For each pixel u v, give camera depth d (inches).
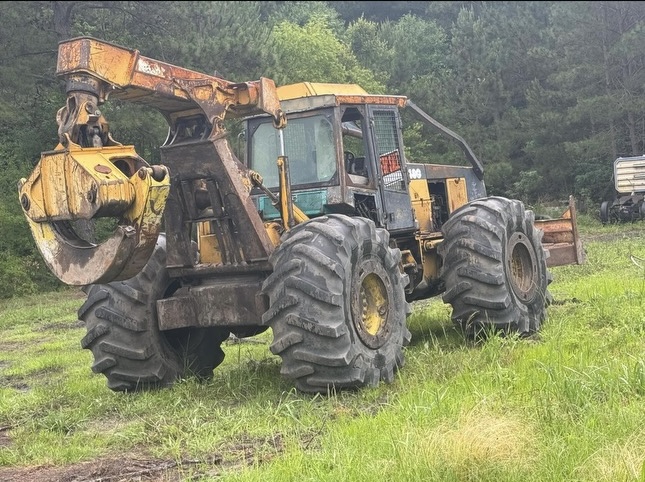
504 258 305.7
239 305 253.4
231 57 987.3
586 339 265.3
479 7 2251.5
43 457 203.9
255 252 251.9
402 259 321.4
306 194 294.5
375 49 1752.0
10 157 1001.5
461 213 314.8
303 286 233.0
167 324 265.1
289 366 237.9
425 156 1451.8
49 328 583.5
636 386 193.3
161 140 948.0
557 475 143.6
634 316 290.0
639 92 1339.8
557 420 173.0
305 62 1391.5
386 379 251.3
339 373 235.1
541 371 214.8
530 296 320.2
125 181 211.8
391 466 154.3
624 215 1111.6
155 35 970.7
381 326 258.7
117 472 186.2
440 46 2119.8
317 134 297.3
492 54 1574.8
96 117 217.0
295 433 201.8
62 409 258.7
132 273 222.5
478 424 159.5
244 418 217.5
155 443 209.2
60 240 219.8
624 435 159.5
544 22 1791.3
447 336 323.6
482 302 298.7
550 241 434.6
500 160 1464.1
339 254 237.8
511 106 1526.8
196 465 185.3
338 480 150.6
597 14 1358.3
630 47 1285.7
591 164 1380.4
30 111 1007.6
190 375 279.4
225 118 269.1
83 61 217.5
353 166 314.3
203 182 257.4
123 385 274.4
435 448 154.3
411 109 345.4
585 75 1358.3
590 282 419.8
